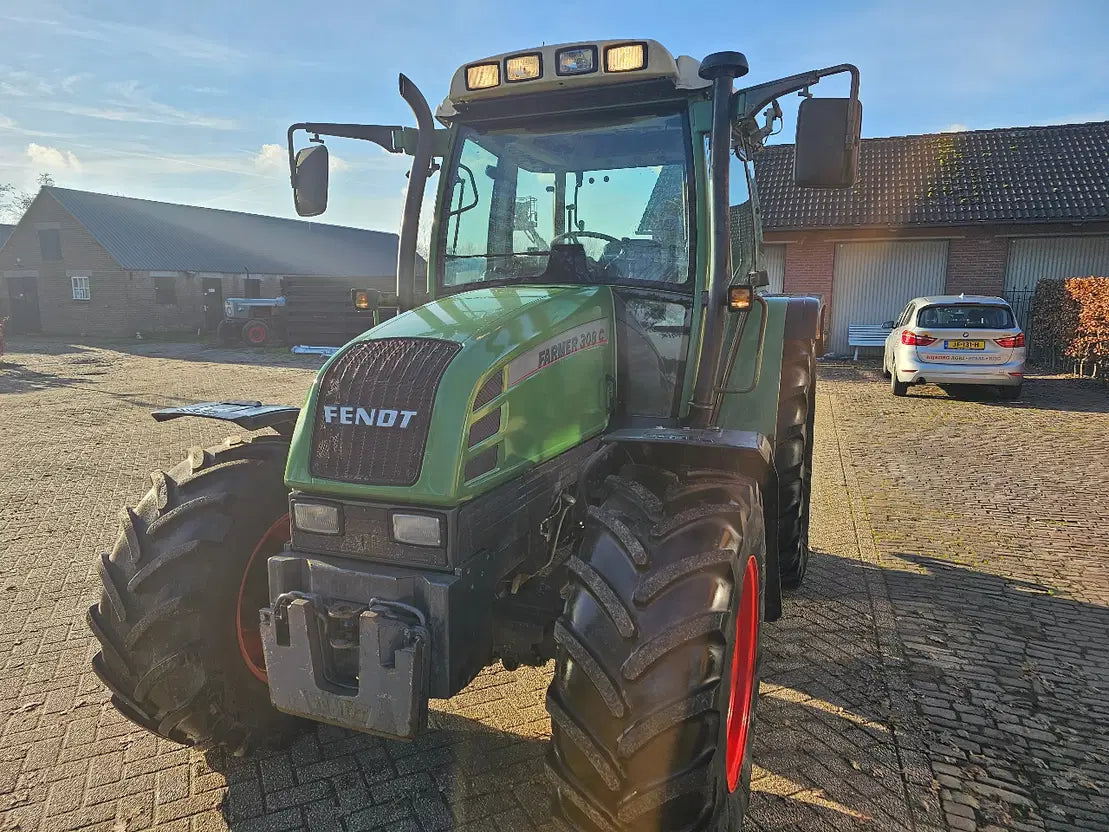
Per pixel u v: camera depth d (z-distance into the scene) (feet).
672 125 10.40
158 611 8.45
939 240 59.31
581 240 10.71
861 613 14.51
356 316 73.92
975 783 9.58
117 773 9.66
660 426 10.16
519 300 8.87
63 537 18.65
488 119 11.00
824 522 20.07
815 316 15.23
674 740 6.45
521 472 8.07
